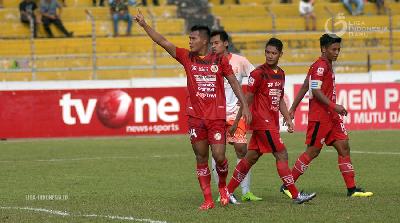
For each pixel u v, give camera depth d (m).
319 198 28.48
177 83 65.56
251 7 87.25
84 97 59.56
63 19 82.44
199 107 25.59
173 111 60.44
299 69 80.38
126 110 59.84
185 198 29.05
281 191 28.98
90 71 78.12
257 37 82.50
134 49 80.06
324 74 28.56
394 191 30.25
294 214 24.56
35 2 82.69
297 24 85.12
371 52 82.19
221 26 82.38
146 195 30.03
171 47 25.70
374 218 23.64
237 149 28.91
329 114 28.66
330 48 28.56
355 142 52.72
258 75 26.72
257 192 30.66
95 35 78.44
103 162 43.12
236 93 25.70
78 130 59.50
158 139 57.44
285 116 27.72
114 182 34.44
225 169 26.17
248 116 25.52
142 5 85.44
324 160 42.59
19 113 59.09
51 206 27.17
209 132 25.69
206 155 26.03
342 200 27.78
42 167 41.06
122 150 49.91
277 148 26.92
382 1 88.12
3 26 81.00
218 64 25.56
